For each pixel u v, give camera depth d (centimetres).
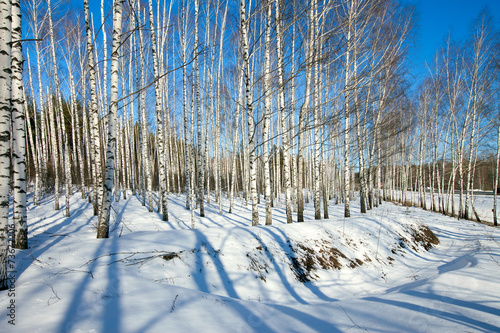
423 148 2612
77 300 358
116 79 711
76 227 998
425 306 402
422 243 1171
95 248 578
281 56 1059
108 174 717
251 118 939
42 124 1678
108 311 342
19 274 434
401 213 1738
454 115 1983
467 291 455
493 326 320
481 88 1811
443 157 2369
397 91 1577
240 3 884
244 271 620
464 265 673
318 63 941
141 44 1293
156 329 309
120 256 537
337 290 667
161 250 588
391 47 1314
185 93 1464
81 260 507
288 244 772
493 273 542
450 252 1069
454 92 1983
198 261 594
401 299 450
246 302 441
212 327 331
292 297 595
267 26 977
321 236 883
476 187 4488
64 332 284
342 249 859
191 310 372
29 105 2116
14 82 578
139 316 336
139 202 1870
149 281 465
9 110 387
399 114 2012
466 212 1902
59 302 348
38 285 391
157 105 1191
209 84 1736
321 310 432
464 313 364
